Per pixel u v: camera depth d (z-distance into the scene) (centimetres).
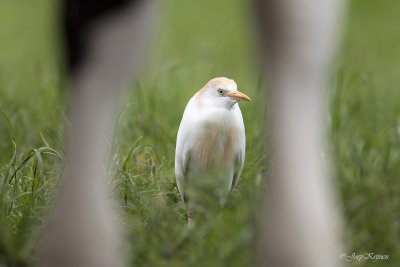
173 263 607
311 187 367
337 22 360
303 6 343
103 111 386
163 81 1359
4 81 1448
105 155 834
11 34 2170
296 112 366
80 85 381
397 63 1986
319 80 370
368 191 773
